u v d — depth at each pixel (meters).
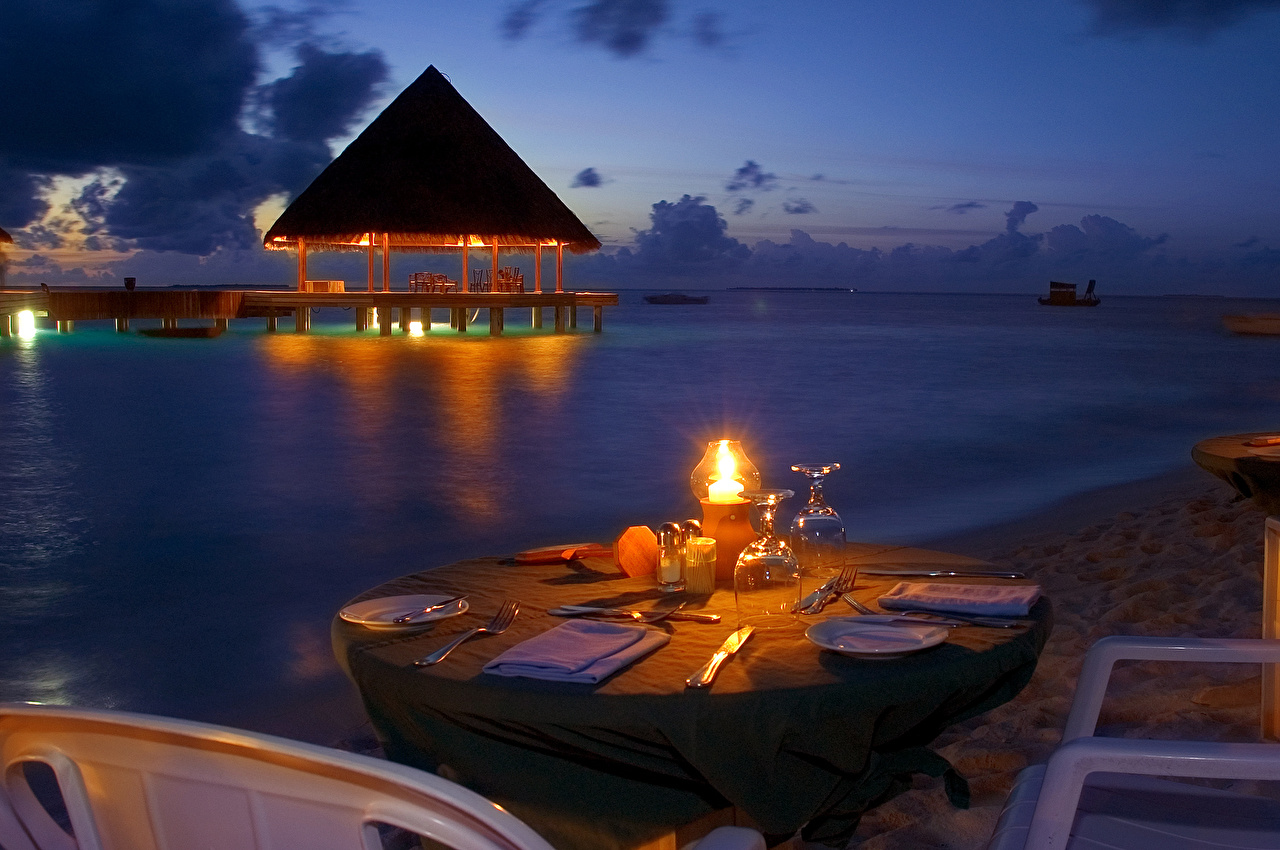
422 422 10.67
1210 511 5.11
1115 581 4.15
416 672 1.46
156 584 4.68
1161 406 12.44
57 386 14.18
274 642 3.85
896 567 1.99
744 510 1.92
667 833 1.48
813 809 1.43
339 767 0.94
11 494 6.87
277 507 6.48
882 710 1.41
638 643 1.53
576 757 1.44
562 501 6.73
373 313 33.69
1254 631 3.31
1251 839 1.41
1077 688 1.78
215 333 25.81
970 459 8.45
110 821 1.11
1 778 1.14
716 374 16.73
